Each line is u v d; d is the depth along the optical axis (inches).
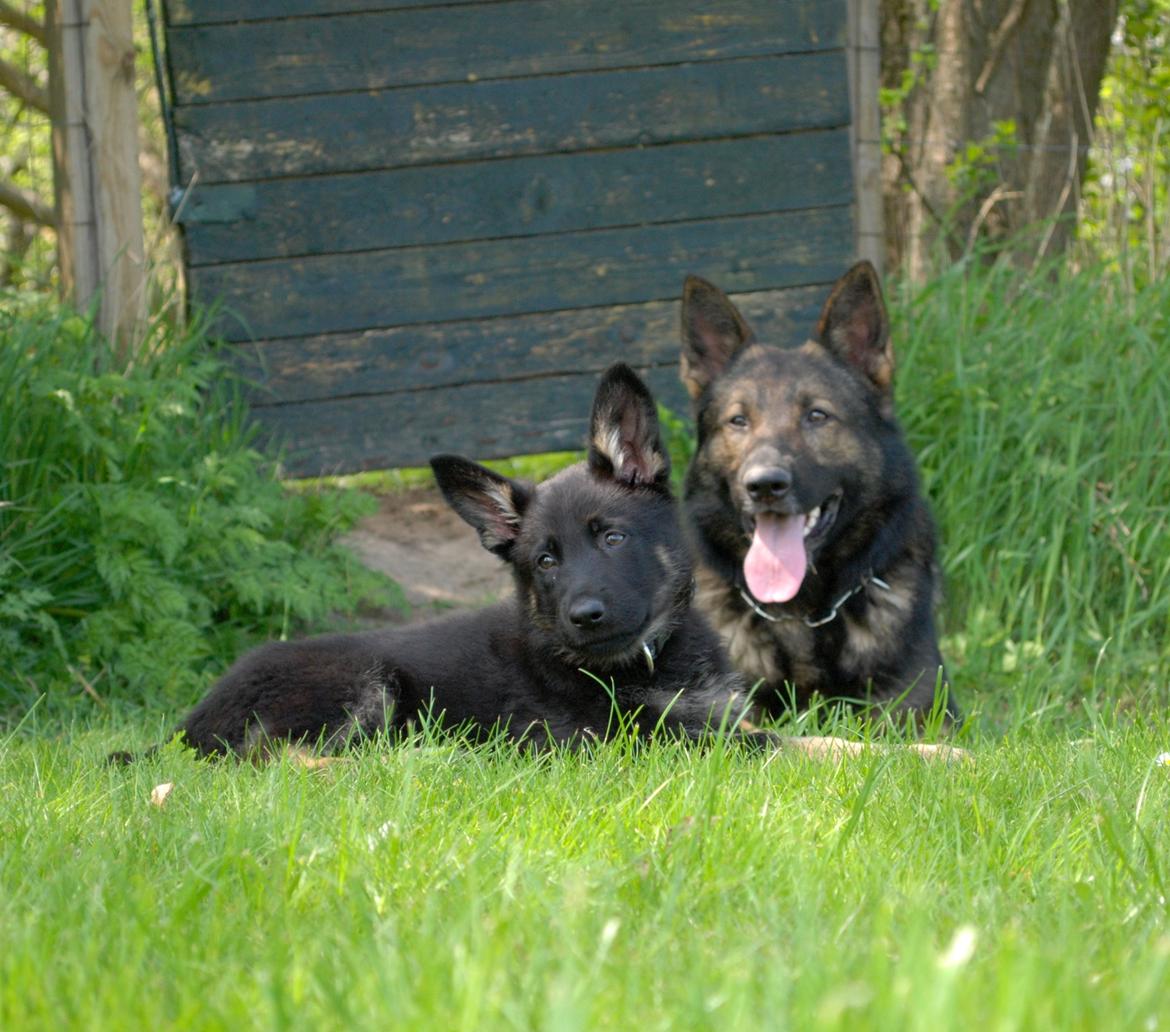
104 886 133.3
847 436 300.5
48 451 350.9
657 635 263.1
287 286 411.8
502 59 408.5
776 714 310.0
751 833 148.9
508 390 419.2
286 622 363.6
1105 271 466.0
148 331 392.2
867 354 313.9
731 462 306.0
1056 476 397.1
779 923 121.7
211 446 392.2
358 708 251.3
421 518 466.3
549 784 183.5
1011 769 199.2
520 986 103.6
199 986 107.0
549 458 560.1
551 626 257.6
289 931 121.0
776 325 419.8
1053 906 131.3
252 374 413.7
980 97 631.2
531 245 415.2
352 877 132.4
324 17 403.9
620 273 417.4
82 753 236.1
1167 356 422.3
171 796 184.4
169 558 343.0
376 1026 96.3
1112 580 398.6
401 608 389.4
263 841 153.1
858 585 304.3
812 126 413.7
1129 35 614.9
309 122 406.9
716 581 315.3
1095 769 191.3
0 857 146.7
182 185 407.5
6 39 782.5
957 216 614.9
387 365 415.8
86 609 351.3
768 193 416.2
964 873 141.3
